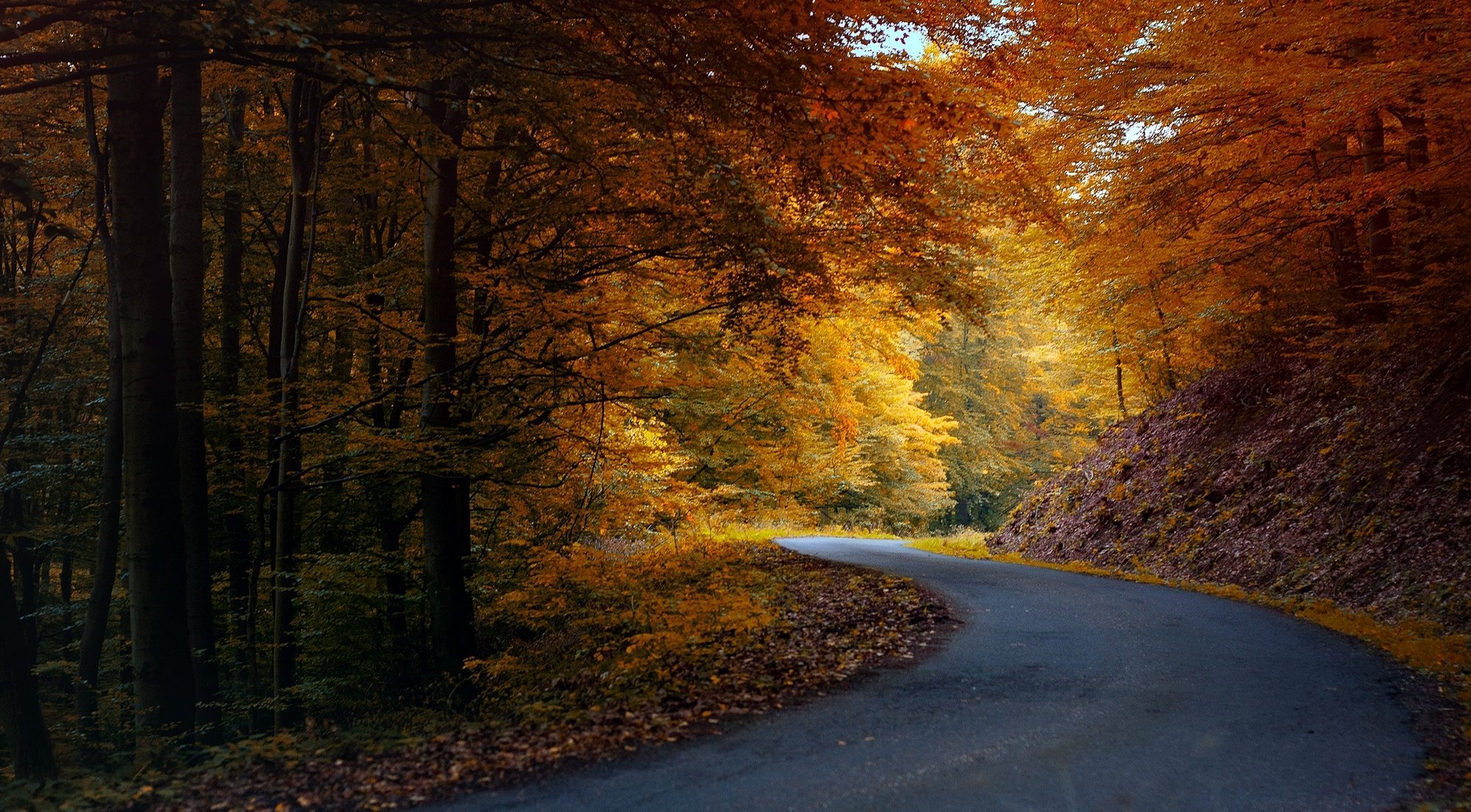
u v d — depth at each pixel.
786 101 6.98
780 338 10.84
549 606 11.14
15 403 12.91
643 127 8.41
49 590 21.19
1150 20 11.67
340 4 5.99
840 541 24.19
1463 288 12.24
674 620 9.08
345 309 11.50
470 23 6.82
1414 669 7.10
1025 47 9.91
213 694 10.18
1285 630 9.07
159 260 8.30
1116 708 6.03
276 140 13.70
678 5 6.47
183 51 6.42
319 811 4.53
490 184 11.21
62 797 5.07
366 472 10.88
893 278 11.02
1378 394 13.63
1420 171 11.03
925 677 7.08
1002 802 4.34
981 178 11.21
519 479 11.89
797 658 7.96
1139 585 13.09
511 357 11.08
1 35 5.11
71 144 13.37
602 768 5.06
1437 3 9.43
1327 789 4.44
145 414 8.19
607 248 11.44
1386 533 11.23
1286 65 10.74
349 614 13.05
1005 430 43.56
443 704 9.95
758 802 4.43
